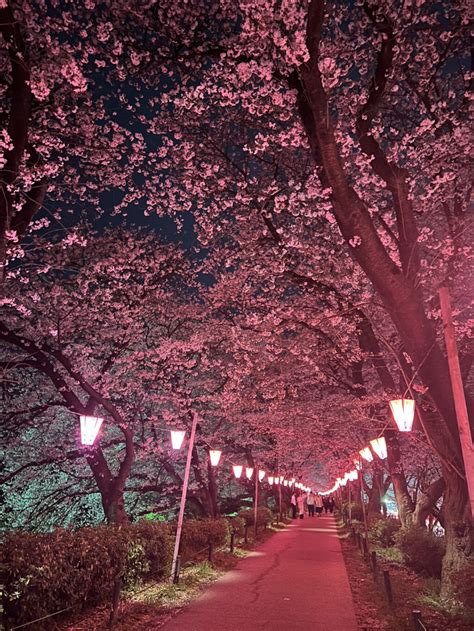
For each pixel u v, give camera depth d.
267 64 9.89
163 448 22.83
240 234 18.42
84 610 8.65
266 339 18.03
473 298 15.24
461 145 13.24
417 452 20.95
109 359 19.11
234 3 12.55
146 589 10.00
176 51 12.92
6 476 18.84
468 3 11.39
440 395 8.28
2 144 8.10
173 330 22.86
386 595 10.15
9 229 8.22
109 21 12.55
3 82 11.07
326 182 7.96
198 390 25.12
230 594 10.70
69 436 20.86
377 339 16.58
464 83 14.39
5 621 6.66
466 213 14.58
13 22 7.87
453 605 8.72
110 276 18.50
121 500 17.00
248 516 27.58
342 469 28.05
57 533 8.48
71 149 14.08
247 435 27.11
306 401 21.55
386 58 9.57
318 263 17.23
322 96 7.55
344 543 22.14
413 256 9.31
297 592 11.13
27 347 16.58
